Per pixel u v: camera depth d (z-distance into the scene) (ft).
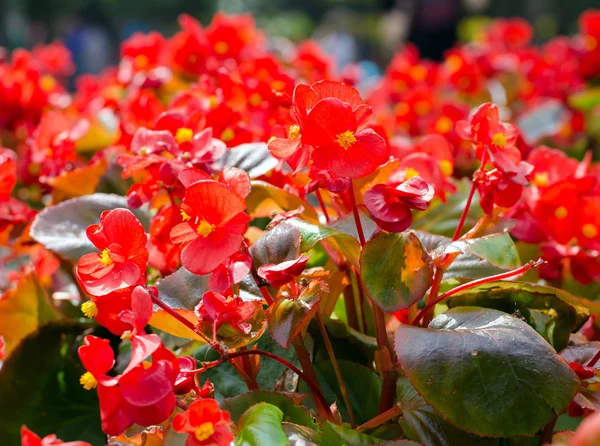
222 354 1.30
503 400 1.26
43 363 1.76
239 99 2.16
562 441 1.36
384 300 1.34
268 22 27.22
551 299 1.60
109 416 1.17
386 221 1.33
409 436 1.36
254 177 1.75
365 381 1.57
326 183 1.37
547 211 1.79
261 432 1.20
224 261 1.31
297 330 1.31
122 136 2.18
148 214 1.85
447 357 1.28
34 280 1.86
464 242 1.43
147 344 1.16
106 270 1.30
